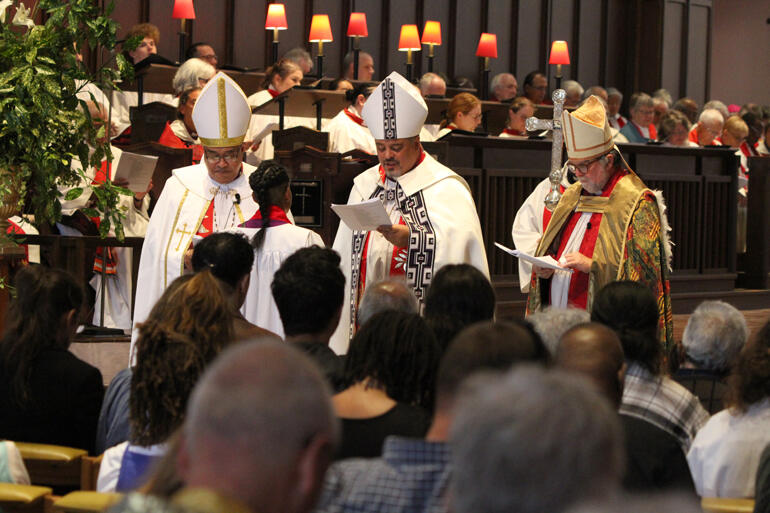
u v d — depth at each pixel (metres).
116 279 10.60
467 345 3.03
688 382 5.39
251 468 2.04
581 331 3.88
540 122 7.31
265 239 7.06
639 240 6.83
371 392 3.75
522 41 21.48
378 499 2.80
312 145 10.62
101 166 9.28
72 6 8.16
